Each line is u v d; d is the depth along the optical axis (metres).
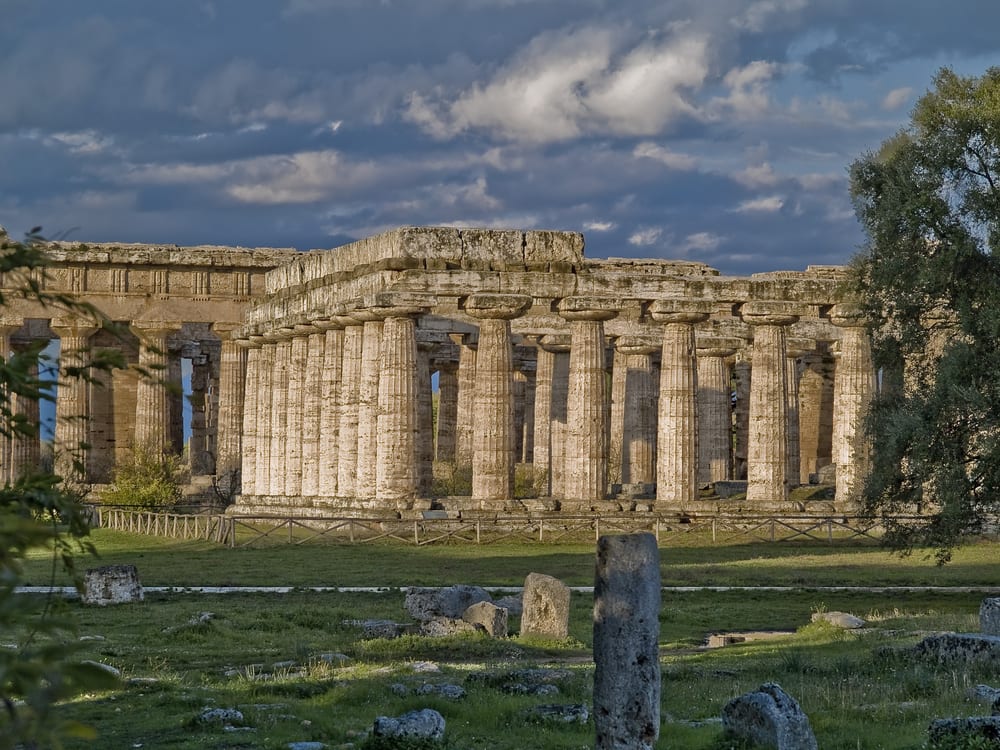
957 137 45.09
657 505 67.94
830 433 96.25
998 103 45.16
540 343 82.19
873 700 25.12
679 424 69.56
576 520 65.25
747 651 33.19
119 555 57.62
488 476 67.56
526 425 97.38
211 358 107.25
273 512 74.62
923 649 28.81
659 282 68.88
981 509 44.62
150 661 30.52
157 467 83.19
